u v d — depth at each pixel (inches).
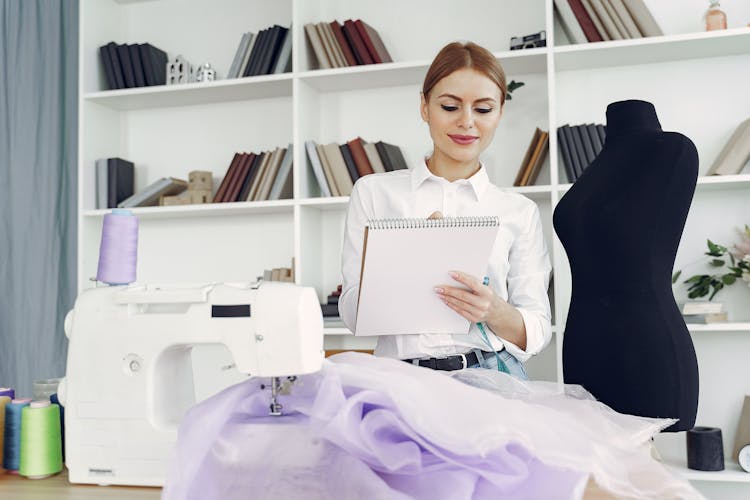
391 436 30.6
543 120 114.6
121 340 43.1
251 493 32.2
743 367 107.3
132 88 124.6
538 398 39.0
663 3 111.9
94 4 126.6
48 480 44.2
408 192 67.1
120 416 42.6
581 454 30.1
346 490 29.7
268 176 118.4
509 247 66.3
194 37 131.8
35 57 127.6
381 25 122.3
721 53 107.3
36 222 126.2
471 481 29.6
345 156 114.7
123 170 126.9
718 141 109.2
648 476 31.5
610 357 65.7
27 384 124.0
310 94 119.7
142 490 41.2
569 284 111.5
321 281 121.6
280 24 128.0
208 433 33.4
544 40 107.7
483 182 66.5
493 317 56.1
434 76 61.6
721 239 108.3
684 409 64.5
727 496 103.3
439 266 50.6
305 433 32.3
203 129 130.9
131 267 53.4
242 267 127.0
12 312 124.9
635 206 65.7
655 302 65.3
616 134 70.7
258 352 40.1
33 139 126.8
